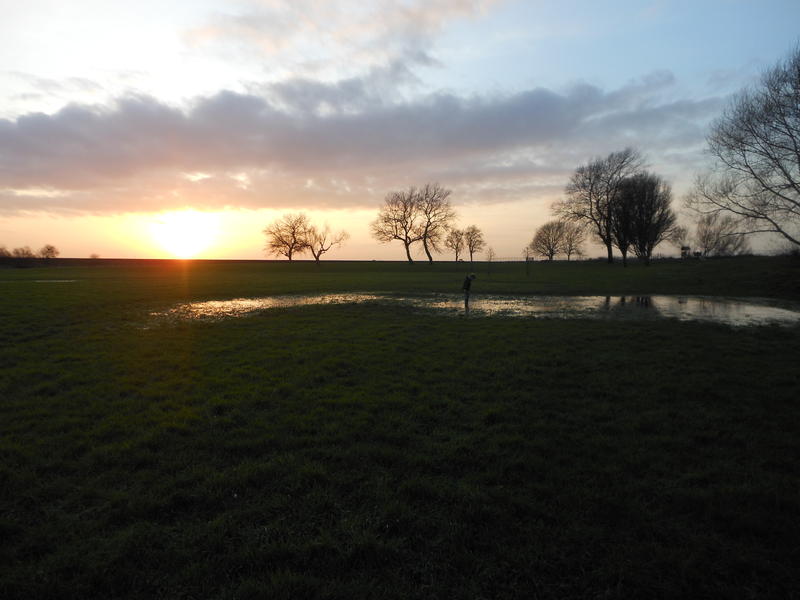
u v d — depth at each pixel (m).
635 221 55.84
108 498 4.18
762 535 3.67
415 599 3.01
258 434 5.67
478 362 9.44
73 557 3.32
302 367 8.98
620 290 27.84
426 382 8.06
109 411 6.50
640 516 3.87
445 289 29.64
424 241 89.69
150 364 9.26
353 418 6.19
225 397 7.12
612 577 3.20
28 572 3.18
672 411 6.39
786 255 32.00
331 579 3.18
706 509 3.96
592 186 58.12
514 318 16.30
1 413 6.39
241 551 3.40
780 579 3.16
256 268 74.62
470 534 3.65
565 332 12.90
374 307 19.77
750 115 24.61
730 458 5.02
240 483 4.39
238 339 12.01
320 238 97.94
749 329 13.26
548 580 3.19
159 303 20.70
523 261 107.06
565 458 5.01
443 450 5.21
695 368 8.66
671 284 30.53
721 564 3.31
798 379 7.87
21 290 24.44
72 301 19.95
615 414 6.36
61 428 5.86
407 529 3.75
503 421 6.18
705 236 67.44
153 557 3.35
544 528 3.73
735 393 7.19
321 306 20.06
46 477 4.56
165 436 5.57
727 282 28.70
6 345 10.99
